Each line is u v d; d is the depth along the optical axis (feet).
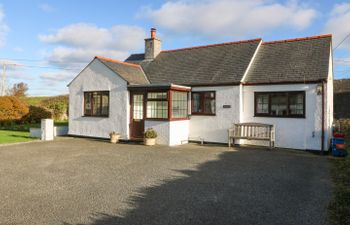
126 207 18.76
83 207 18.75
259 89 45.60
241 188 23.06
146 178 26.11
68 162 33.24
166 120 47.32
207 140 49.67
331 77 50.29
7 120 78.23
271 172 28.55
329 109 46.06
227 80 47.34
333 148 38.04
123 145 47.47
